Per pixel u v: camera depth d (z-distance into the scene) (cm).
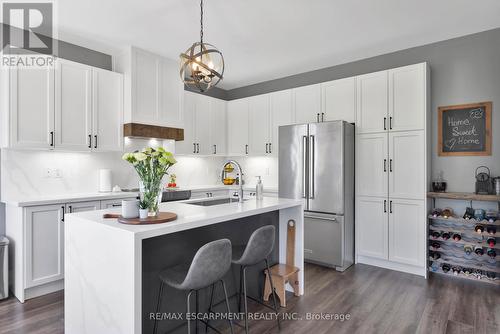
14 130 279
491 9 282
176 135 413
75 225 193
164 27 316
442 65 350
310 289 295
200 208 235
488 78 324
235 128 511
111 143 355
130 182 403
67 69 318
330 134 356
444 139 348
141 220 175
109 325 166
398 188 343
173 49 377
